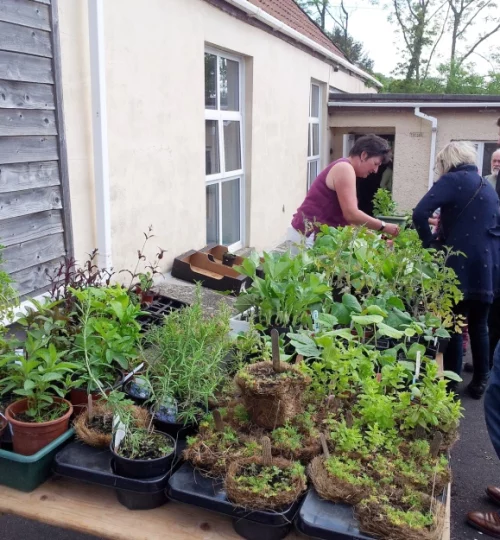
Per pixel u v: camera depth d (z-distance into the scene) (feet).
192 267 16.98
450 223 12.59
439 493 5.68
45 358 6.44
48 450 5.89
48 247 11.60
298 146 27.73
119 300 7.95
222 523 5.48
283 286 9.35
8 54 10.18
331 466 5.59
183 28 16.24
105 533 5.33
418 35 85.92
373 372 7.55
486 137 30.58
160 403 6.48
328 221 15.05
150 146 15.10
